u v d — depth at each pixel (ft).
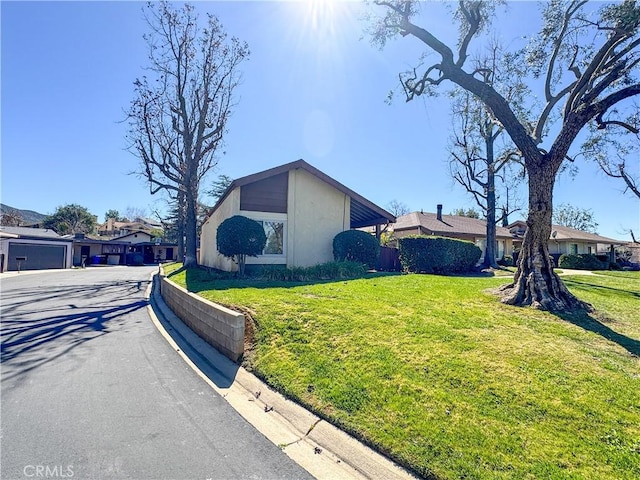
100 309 29.01
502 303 21.66
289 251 42.29
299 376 12.68
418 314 18.54
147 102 56.59
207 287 28.86
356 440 9.19
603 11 21.89
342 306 19.89
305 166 42.11
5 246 76.69
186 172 59.11
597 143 35.06
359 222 55.98
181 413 10.91
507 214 76.43
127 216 251.39
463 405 10.05
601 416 9.45
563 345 14.53
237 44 58.80
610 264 74.08
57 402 11.46
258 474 7.98
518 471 7.56
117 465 8.12
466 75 25.44
